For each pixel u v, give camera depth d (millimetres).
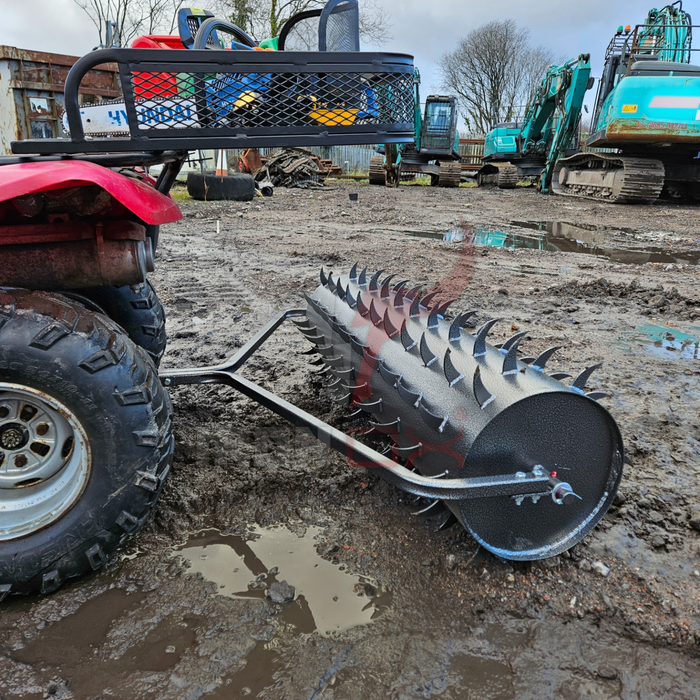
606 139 13805
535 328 4750
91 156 2018
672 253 8344
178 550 2156
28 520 1828
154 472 1890
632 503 2469
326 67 1970
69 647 1723
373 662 1690
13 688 1590
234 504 2416
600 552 2186
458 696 1594
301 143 2023
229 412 3160
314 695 1581
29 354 1703
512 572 2062
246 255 7371
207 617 1839
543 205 14938
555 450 1967
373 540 2221
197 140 1928
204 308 5113
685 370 3934
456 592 1971
